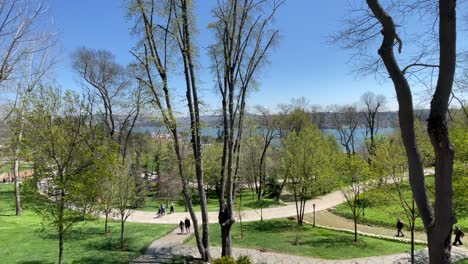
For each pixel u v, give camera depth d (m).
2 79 12.53
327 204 37.28
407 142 4.33
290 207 36.41
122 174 21.19
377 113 47.97
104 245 20.45
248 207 36.12
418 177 4.31
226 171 17.27
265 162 42.78
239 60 15.17
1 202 34.72
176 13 14.60
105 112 34.41
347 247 21.14
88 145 13.62
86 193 13.13
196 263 16.50
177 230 25.75
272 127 40.31
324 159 27.94
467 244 21.44
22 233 21.94
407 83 4.29
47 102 12.98
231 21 14.59
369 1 4.42
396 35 4.62
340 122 53.91
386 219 29.33
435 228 4.16
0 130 19.70
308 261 18.27
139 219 30.28
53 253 18.02
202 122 15.41
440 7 4.04
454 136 14.74
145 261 17.48
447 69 4.02
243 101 15.85
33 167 13.02
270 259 18.52
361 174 22.52
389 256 19.23
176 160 16.73
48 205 13.22
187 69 15.17
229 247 15.85
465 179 14.50
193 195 41.88
